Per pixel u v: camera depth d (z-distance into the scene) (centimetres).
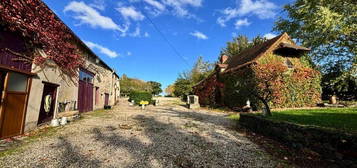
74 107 973
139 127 696
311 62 1530
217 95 1770
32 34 604
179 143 482
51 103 757
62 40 790
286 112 833
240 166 341
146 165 338
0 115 482
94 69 1318
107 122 798
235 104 1381
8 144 448
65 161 347
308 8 1380
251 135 584
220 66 1741
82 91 1105
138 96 2284
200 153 408
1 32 489
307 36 1566
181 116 1066
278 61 1354
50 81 726
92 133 576
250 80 1218
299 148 426
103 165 333
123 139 511
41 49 663
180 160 366
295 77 1209
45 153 388
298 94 1198
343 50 1377
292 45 1347
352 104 1036
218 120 898
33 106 614
